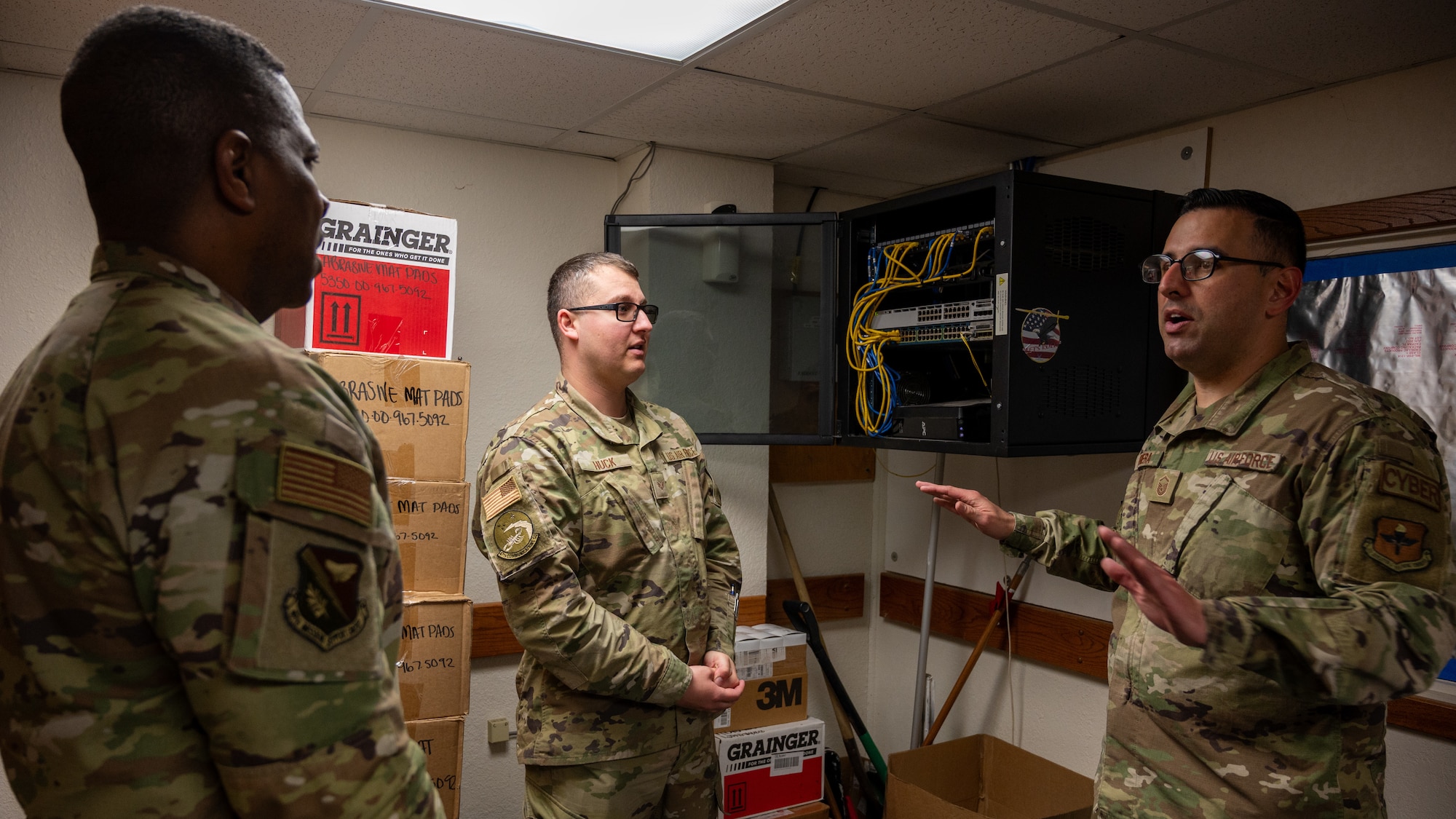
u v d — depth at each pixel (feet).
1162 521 4.91
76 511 2.09
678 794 5.90
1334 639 3.47
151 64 2.29
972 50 6.58
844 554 11.60
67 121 2.34
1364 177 6.92
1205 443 4.88
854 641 11.68
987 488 10.12
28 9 5.94
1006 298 6.77
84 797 2.10
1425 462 4.12
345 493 2.32
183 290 2.33
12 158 7.15
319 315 6.78
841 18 6.02
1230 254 4.75
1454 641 3.73
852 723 9.99
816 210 11.28
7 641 2.17
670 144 9.24
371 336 6.97
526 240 9.31
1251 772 4.30
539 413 6.06
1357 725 4.23
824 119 8.36
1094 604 8.87
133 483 2.08
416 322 7.14
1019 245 6.77
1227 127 7.92
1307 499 4.28
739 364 8.84
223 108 2.38
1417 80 6.63
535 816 5.76
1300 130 7.37
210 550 2.09
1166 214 7.64
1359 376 6.97
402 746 2.38
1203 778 4.46
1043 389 6.93
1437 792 6.40
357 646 2.28
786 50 6.63
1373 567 3.92
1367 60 6.56
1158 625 3.43
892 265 8.27
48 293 7.30
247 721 2.07
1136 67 6.86
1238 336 4.80
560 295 6.40
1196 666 4.49
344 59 6.86
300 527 2.20
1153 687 4.68
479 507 5.84
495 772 8.93
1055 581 9.30
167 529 2.07
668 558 5.91
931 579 9.79
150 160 2.31
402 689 6.71
